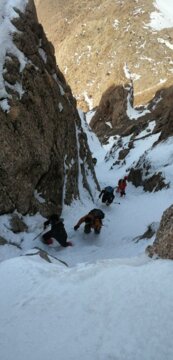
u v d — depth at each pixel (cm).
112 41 11288
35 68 1437
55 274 559
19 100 1298
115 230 1459
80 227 1405
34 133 1330
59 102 1600
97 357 365
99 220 1326
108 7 12788
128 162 3934
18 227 1179
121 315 417
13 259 632
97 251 1154
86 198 1756
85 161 1931
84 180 1811
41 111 1399
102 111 7806
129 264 574
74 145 1742
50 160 1390
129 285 465
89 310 440
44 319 443
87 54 11619
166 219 642
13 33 1379
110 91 7875
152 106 7162
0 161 1173
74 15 14475
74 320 429
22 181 1241
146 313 410
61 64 12206
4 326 450
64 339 400
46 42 1644
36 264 605
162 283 452
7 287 548
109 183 3036
